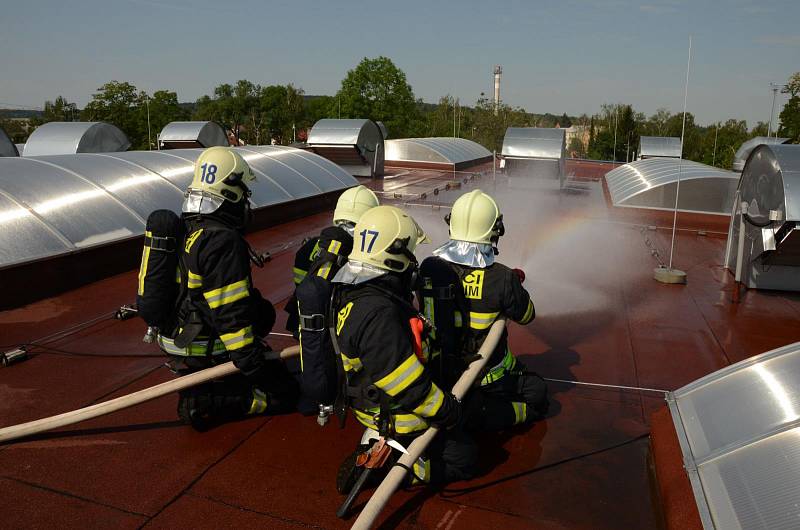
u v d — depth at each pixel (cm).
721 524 268
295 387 438
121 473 360
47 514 322
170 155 1191
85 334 608
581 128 10450
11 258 700
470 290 368
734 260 889
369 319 289
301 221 1334
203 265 356
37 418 432
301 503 333
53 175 888
